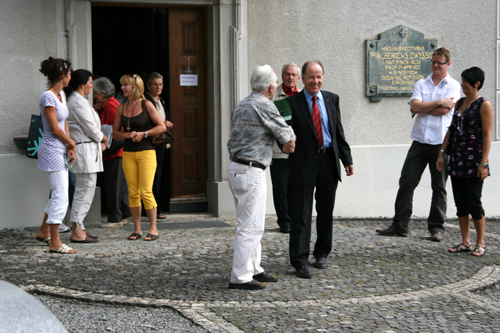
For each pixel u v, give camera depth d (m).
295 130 4.96
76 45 7.02
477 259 5.62
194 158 7.87
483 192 8.45
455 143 5.84
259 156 4.39
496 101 8.51
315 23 7.87
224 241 6.19
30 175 6.83
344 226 7.23
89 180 6.07
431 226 6.50
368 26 8.05
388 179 8.14
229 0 7.48
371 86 8.07
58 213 5.55
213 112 7.61
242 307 4.09
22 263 5.21
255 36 7.68
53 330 2.00
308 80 4.95
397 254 5.78
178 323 3.78
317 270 5.13
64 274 4.88
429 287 4.67
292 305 4.16
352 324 3.78
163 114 7.33
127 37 8.81
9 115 6.79
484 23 8.42
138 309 4.07
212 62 7.57
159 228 6.91
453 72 8.38
